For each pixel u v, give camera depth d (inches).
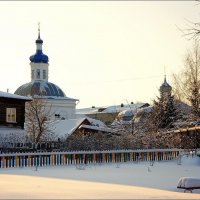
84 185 701.3
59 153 1310.3
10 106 1846.7
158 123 2288.4
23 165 1229.7
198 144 1742.1
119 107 4793.3
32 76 3853.3
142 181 850.8
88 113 4906.5
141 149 1571.1
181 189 722.8
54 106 3624.5
